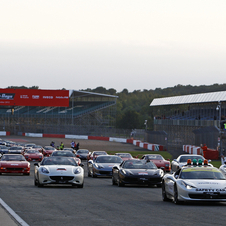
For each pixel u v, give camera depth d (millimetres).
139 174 40812
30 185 40875
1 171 55188
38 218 20422
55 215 21516
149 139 153750
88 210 23656
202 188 25922
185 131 147125
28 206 24906
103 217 21031
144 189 39500
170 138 160875
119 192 35656
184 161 57375
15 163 55969
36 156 93000
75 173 38219
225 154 95312
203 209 24453
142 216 21500
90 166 57125
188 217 21203
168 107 175375
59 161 40812
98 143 177125
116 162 56188
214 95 140000
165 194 29094
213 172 28438
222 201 25953
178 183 26734
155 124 180375
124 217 21094
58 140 191250
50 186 40031
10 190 35250
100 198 30406
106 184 45000
